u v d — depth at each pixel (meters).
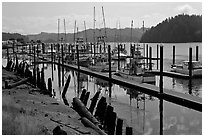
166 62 79.94
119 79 46.25
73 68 69.00
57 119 19.95
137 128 22.27
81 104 24.17
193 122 23.95
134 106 29.69
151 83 45.00
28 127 14.45
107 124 19.77
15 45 148.38
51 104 25.92
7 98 21.89
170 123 23.62
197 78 50.09
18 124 14.61
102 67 60.59
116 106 29.67
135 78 45.03
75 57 83.00
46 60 92.12
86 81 49.97
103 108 22.44
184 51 140.25
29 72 43.22
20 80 38.09
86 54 92.81
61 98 34.19
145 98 33.78
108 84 45.75
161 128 22.28
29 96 28.19
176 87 41.34
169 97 31.94
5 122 14.50
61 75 59.69
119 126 17.55
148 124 23.27
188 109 28.19
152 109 28.33
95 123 20.84
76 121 20.70
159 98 33.44
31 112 19.62
